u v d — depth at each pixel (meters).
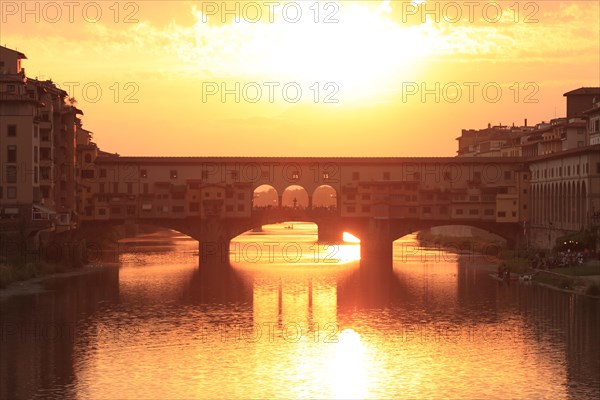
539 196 184.62
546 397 74.81
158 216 191.25
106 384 78.25
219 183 193.25
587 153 151.75
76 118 189.88
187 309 115.75
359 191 194.50
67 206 169.50
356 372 82.62
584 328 100.62
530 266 153.12
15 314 109.38
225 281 146.62
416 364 85.62
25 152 145.38
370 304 120.75
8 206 145.12
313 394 75.94
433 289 135.50
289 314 112.62
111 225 191.50
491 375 81.44
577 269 138.50
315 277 153.88
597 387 77.50
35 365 84.31
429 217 194.12
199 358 87.62
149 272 158.75
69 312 111.50
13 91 146.88
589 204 151.25
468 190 193.38
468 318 108.31
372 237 195.25
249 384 78.69
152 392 76.19
